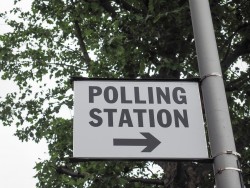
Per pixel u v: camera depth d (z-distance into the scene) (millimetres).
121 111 3811
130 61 8023
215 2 8117
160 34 7703
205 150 3635
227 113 3551
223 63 8992
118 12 9227
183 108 3852
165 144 3648
